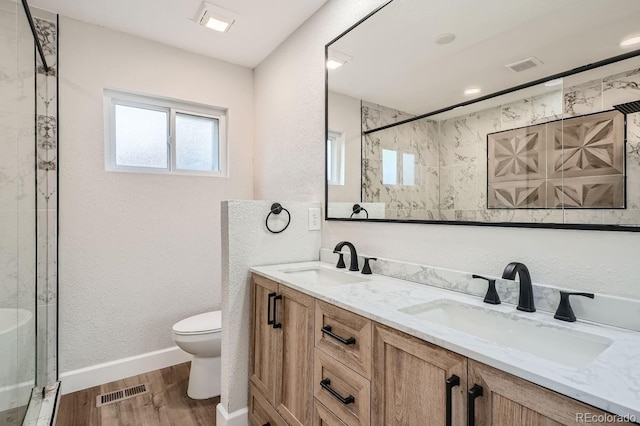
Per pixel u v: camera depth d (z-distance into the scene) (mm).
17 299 1409
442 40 1378
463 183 1295
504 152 1171
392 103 1583
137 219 2342
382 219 1634
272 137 2557
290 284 1413
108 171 2242
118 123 2359
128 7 2020
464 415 752
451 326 1169
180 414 1869
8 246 1314
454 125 1328
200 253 2586
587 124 973
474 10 1272
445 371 798
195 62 2580
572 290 1008
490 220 1206
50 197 2029
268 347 1580
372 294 1241
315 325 1271
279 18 2145
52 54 2045
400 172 1541
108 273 2234
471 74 1275
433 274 1377
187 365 2463
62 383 2051
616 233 924
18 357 1404
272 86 2557
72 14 2082
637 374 631
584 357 861
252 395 1708
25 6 1518
